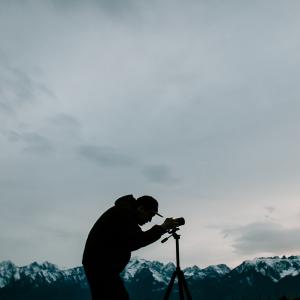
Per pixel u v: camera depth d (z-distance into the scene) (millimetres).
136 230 3576
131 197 3783
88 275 3490
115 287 3398
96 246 3504
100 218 3691
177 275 3855
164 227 3701
